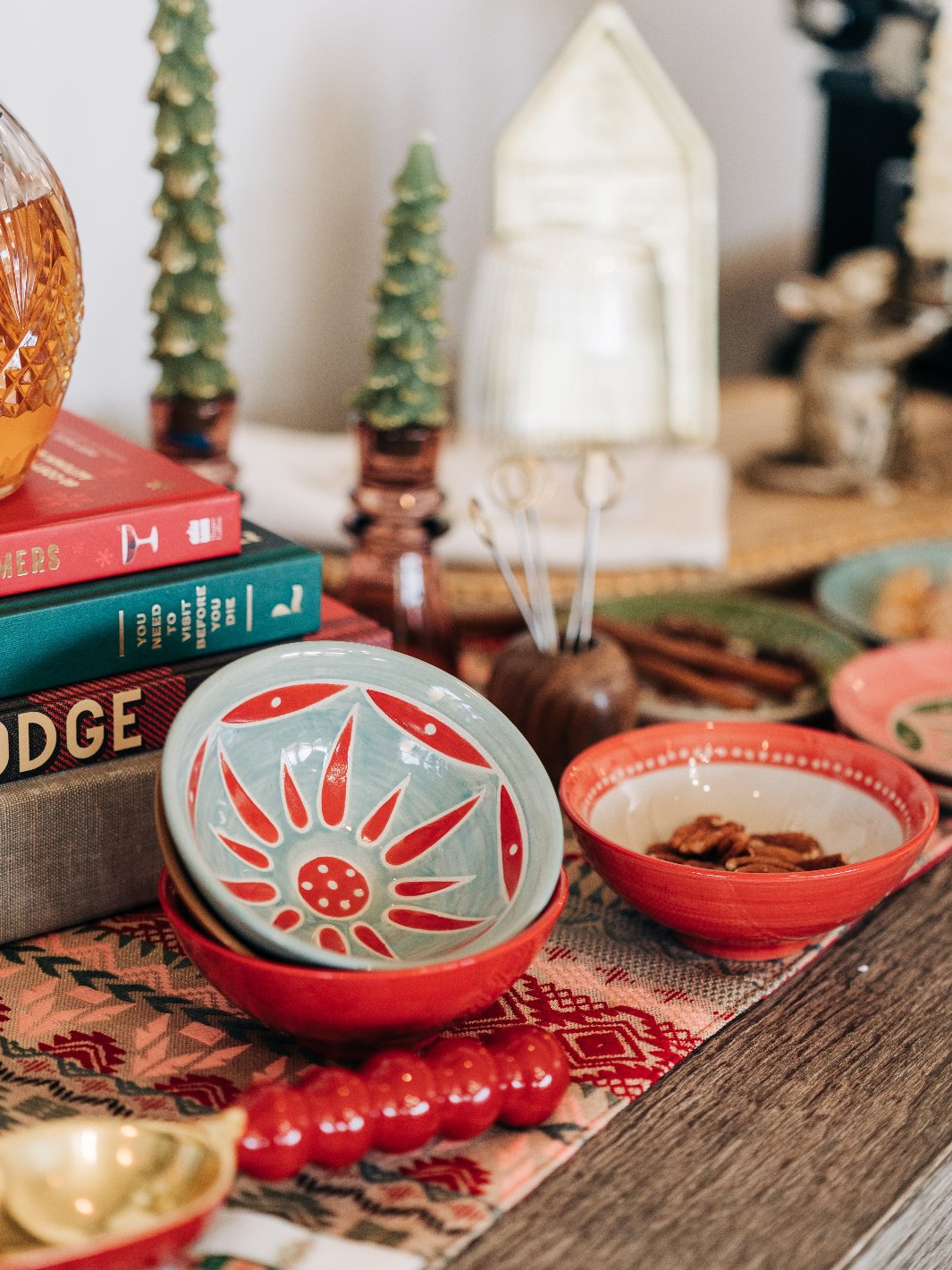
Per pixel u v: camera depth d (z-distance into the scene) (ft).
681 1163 1.46
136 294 3.09
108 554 1.75
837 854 1.87
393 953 1.56
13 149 1.64
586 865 2.05
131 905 1.86
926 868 2.08
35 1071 1.54
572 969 1.79
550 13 3.79
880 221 4.26
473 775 1.69
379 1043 1.49
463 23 3.59
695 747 2.00
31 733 1.71
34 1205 1.22
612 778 1.93
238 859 1.59
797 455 3.67
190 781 1.52
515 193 3.32
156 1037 1.61
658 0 4.01
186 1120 1.47
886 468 3.59
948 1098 1.58
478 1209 1.36
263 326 3.45
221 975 1.42
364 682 1.70
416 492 2.35
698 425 3.63
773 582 3.08
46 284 1.63
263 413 3.54
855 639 2.76
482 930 1.55
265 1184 1.39
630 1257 1.32
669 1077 1.59
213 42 3.09
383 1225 1.34
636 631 2.68
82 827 1.77
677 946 1.85
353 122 3.43
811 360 3.57
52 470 1.88
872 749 1.94
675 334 3.54
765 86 4.48
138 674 1.78
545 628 2.19
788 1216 1.39
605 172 3.37
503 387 2.88
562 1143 1.47
